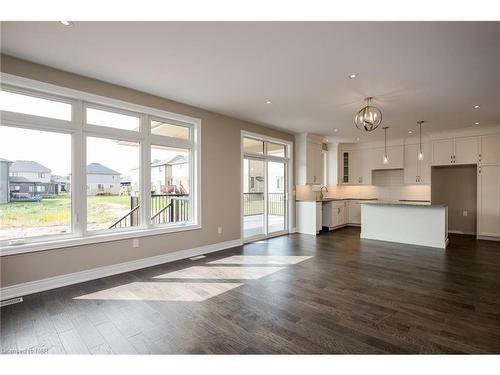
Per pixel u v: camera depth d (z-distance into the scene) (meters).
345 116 5.04
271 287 3.08
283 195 6.68
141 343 2.01
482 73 3.13
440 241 5.09
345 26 2.23
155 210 4.18
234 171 5.20
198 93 3.87
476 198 6.20
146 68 3.05
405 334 2.10
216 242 4.86
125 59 2.84
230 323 2.28
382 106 4.37
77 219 3.32
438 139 6.38
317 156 6.93
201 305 2.62
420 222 5.33
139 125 3.92
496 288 3.02
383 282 3.22
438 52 2.64
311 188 7.41
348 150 8.03
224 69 3.07
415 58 2.77
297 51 2.65
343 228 7.52
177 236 4.26
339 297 2.80
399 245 5.29
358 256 4.44
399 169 7.51
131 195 3.88
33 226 3.08
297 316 2.40
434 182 6.72
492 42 2.45
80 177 3.35
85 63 2.94
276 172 6.48
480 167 5.82
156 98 3.99
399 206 5.59
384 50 2.62
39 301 2.70
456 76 3.21
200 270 3.70
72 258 3.20
